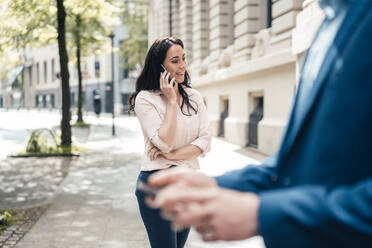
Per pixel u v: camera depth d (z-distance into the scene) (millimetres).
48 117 32438
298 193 576
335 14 719
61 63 10961
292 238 548
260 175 859
